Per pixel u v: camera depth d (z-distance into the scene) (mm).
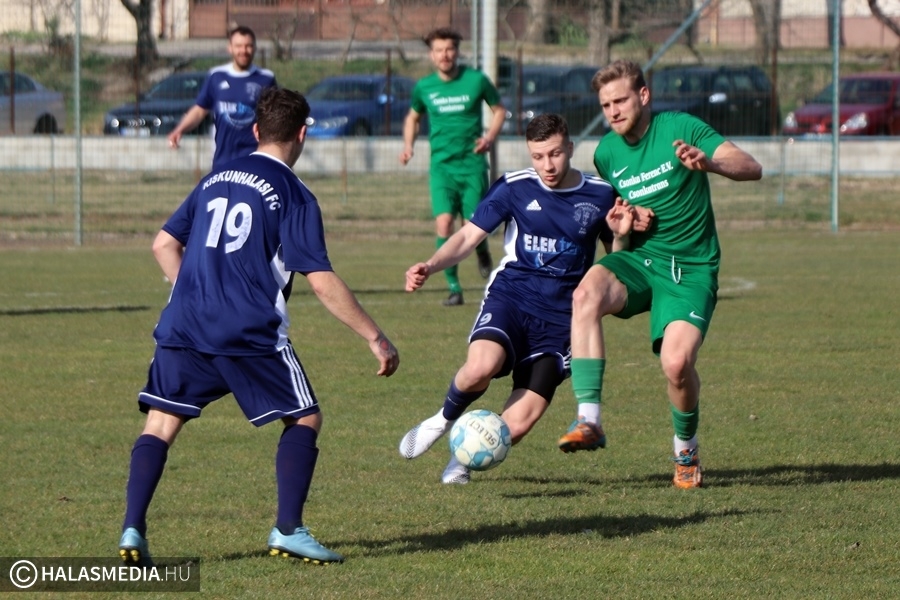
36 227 54250
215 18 68625
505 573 12578
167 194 61469
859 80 69312
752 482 16641
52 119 67250
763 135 63500
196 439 18969
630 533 14102
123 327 30047
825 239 52188
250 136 31859
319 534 14062
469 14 60656
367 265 43719
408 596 11820
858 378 23844
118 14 67250
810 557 13133
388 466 17422
